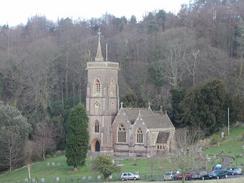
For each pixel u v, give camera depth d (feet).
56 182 462.60
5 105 626.23
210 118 605.73
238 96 638.12
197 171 436.35
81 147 519.19
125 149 586.04
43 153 619.26
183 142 528.63
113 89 607.37
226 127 622.54
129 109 597.93
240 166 468.34
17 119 580.71
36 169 545.85
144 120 574.97
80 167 524.11
